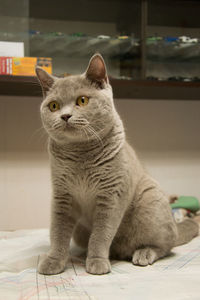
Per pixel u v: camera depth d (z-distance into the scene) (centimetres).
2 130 235
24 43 211
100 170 129
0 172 236
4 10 211
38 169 242
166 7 221
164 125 261
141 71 210
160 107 260
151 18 218
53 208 137
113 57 220
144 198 143
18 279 113
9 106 236
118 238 145
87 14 230
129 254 148
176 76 220
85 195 134
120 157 131
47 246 157
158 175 261
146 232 141
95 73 132
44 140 242
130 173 135
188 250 152
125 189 131
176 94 238
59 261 122
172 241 145
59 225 135
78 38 218
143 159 258
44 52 213
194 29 227
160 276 112
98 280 108
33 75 193
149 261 130
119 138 133
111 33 233
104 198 131
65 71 215
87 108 125
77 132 123
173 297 92
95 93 128
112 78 203
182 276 111
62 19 230
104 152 128
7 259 137
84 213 142
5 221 237
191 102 265
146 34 211
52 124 128
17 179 239
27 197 240
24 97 238
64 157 130
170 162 263
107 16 231
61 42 216
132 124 256
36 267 128
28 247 158
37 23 225
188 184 266
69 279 110
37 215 242
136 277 111
